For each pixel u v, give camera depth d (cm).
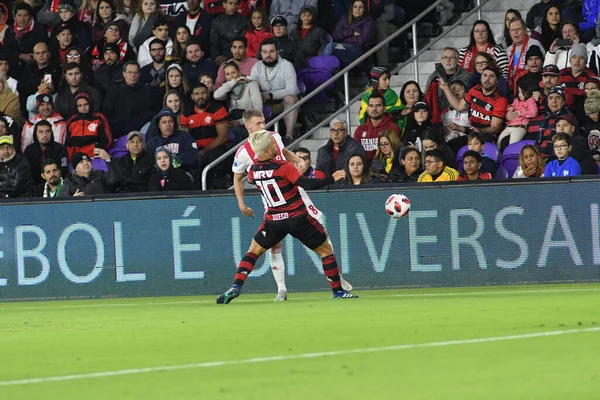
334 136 4319
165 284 3850
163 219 3850
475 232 3697
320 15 5391
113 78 5103
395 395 1271
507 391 1277
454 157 4206
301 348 1819
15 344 2097
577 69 4456
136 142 4366
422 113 4441
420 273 3719
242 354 1766
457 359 1590
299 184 3044
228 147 4725
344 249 3747
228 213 3812
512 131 4347
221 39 5291
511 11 4784
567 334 1877
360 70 5203
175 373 1557
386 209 3356
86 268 3894
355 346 1814
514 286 3653
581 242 3653
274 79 4906
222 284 3819
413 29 5006
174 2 5659
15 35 5566
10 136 4641
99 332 2305
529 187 3672
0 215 3934
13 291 3931
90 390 1410
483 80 4456
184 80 4806
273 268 3325
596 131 4203
